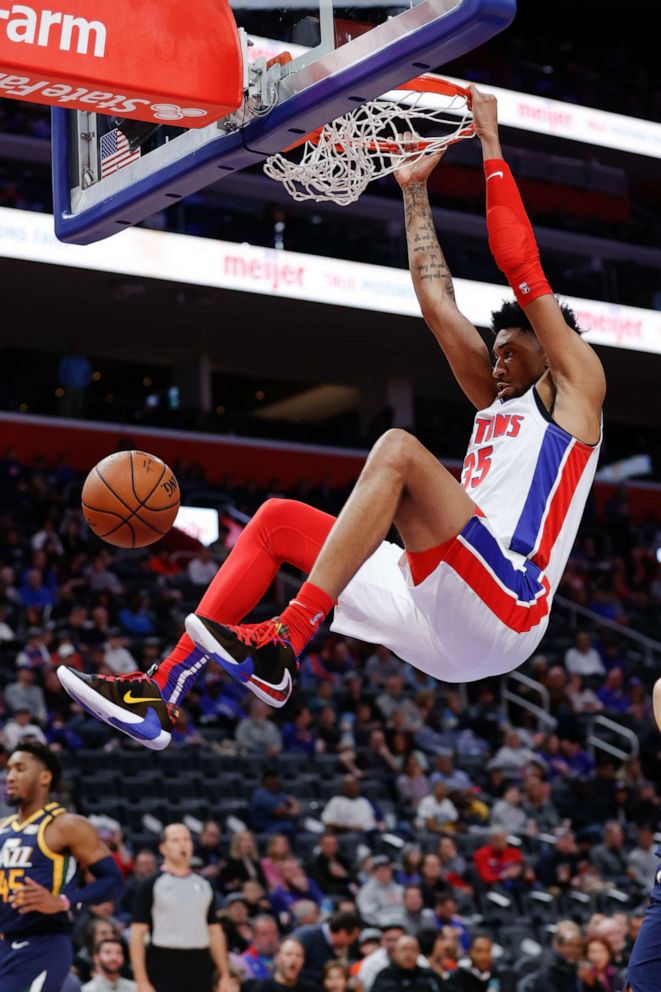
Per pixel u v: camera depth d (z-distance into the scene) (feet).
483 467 10.73
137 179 11.90
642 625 58.65
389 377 72.84
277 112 10.52
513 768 42.34
